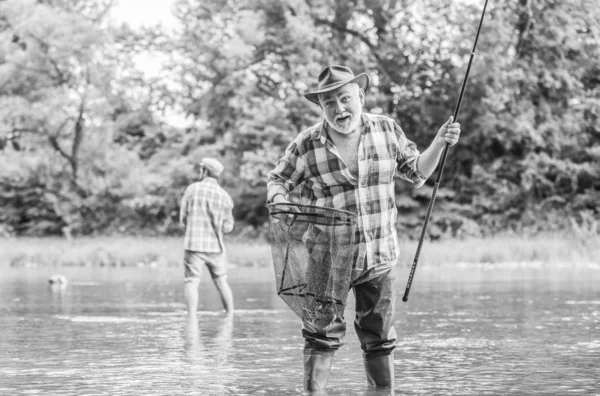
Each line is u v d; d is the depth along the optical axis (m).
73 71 49.19
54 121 48.50
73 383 6.78
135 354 8.48
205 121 49.81
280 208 6.15
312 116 44.81
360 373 7.21
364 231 6.19
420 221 44.03
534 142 44.22
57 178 49.66
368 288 6.32
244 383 6.75
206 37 49.22
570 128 43.59
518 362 7.78
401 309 13.04
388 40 45.31
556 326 10.70
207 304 14.52
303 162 6.29
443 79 45.03
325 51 46.88
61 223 50.09
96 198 49.03
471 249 32.22
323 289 6.12
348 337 9.95
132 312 13.12
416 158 6.28
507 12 43.16
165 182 48.34
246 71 46.72
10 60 48.97
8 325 11.29
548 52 43.34
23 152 49.75
